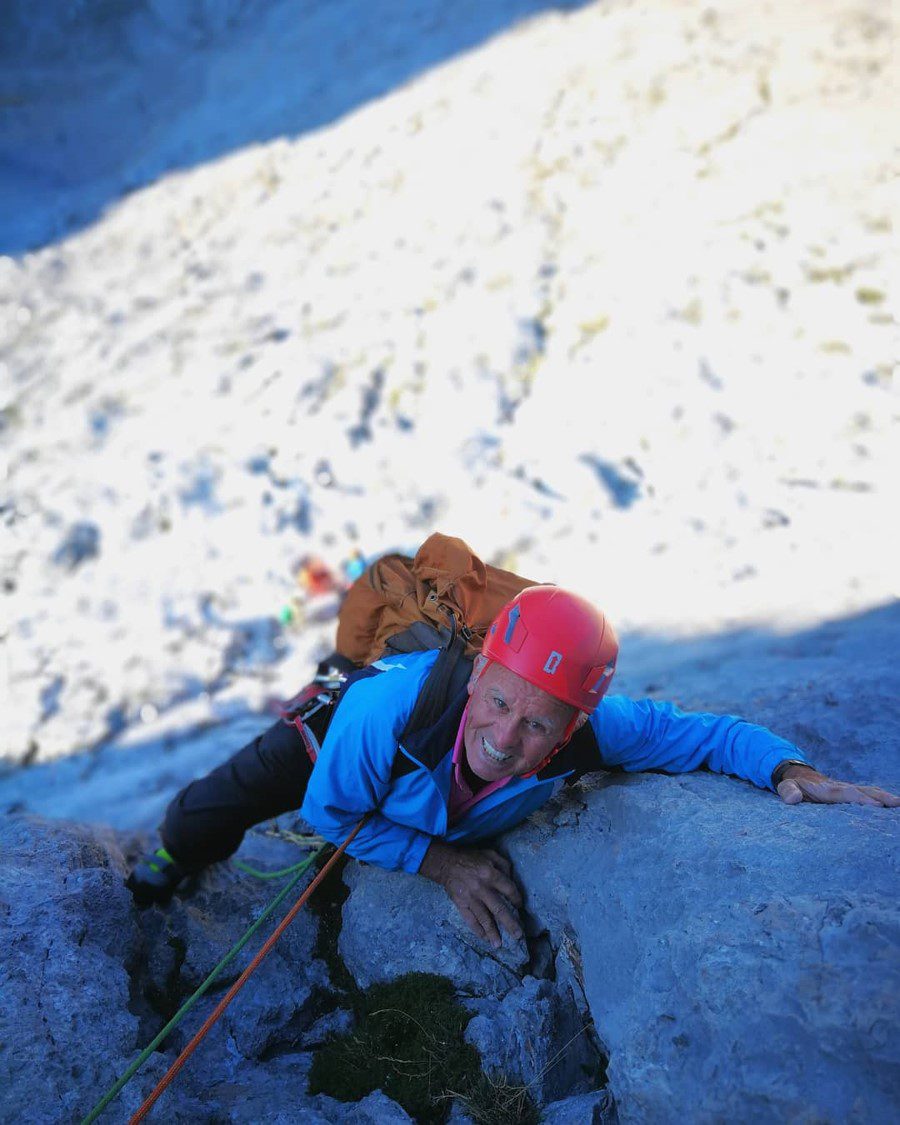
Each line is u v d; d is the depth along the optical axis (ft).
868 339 23.77
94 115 47.44
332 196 34.99
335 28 45.83
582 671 7.93
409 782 8.83
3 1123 7.44
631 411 24.08
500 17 40.40
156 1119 7.75
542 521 22.33
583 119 32.42
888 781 10.19
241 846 12.35
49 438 29.35
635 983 7.50
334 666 10.75
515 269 28.60
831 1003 6.51
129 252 37.35
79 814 17.25
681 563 19.94
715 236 27.04
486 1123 8.09
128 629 22.99
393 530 23.31
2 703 21.52
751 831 8.16
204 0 52.54
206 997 9.80
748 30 33.37
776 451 22.13
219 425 27.86
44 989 8.35
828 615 16.31
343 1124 8.16
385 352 27.86
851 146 28.17
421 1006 8.89
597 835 9.19
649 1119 6.79
